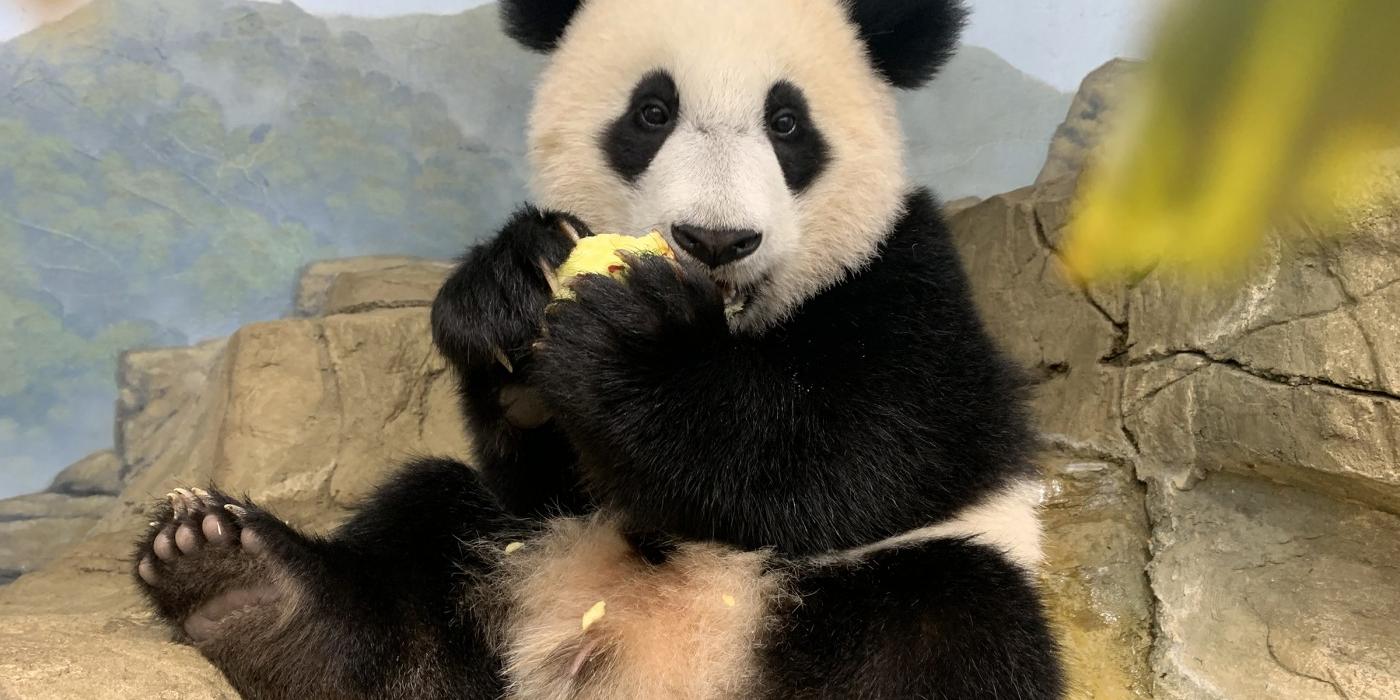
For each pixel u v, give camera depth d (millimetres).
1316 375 764
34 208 1438
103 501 1488
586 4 755
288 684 575
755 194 614
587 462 601
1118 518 917
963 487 646
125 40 1491
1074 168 1099
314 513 1188
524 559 653
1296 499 812
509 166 1640
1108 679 798
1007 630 575
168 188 1521
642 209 664
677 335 565
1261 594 792
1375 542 761
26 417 1470
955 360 661
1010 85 1286
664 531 622
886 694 553
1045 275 1061
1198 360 881
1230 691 755
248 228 1582
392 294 1476
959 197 1333
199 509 577
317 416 1250
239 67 1557
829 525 603
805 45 686
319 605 580
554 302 580
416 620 618
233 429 1224
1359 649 727
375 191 1637
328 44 1607
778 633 591
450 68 1637
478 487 715
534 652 605
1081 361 1009
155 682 489
